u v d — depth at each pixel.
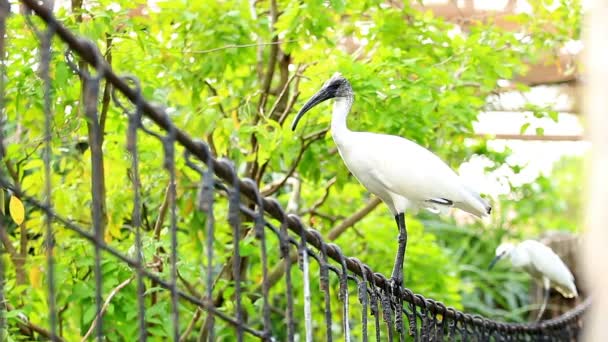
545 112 11.34
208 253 3.52
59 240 8.95
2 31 2.88
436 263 13.02
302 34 9.96
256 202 3.93
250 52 10.73
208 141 10.60
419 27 11.08
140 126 3.19
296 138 10.35
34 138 8.91
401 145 8.68
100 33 8.27
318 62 10.45
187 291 9.96
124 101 9.27
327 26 9.95
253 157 10.20
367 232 12.68
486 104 12.79
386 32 11.00
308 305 4.36
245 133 9.84
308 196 12.94
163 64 9.64
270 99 11.53
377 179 8.60
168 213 10.59
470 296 19.34
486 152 13.06
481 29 11.49
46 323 9.22
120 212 9.47
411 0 11.48
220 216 11.22
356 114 10.30
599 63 1.75
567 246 16.64
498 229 20.20
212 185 3.50
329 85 8.95
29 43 8.05
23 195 3.04
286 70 11.20
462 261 19.95
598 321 1.67
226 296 9.69
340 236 12.70
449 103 10.38
